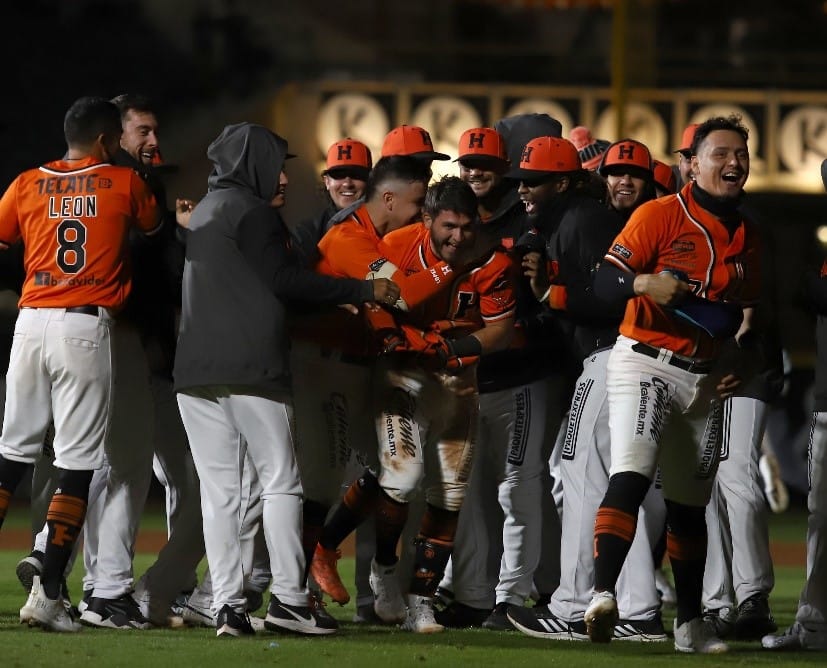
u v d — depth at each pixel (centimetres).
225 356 1988
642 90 7219
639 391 1919
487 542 2377
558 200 2308
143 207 2109
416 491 2144
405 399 2136
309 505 2184
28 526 5041
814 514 2153
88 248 2062
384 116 7031
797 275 7012
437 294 2138
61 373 2053
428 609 2198
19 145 8188
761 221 2286
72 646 1872
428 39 8644
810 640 2130
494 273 2150
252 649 1861
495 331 2148
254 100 8119
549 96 7138
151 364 2258
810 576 2153
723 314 1881
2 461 2098
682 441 1973
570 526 2198
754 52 7925
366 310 2095
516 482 2367
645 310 1917
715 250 1911
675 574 2033
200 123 8050
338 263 2131
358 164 2575
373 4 8625
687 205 1916
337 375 2167
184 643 1923
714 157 1894
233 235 2003
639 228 1903
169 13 8731
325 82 7056
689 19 8544
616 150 2375
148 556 3875
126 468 2170
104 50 8644
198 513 2178
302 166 6931
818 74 7750
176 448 2308
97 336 2061
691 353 1919
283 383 2014
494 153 2400
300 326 2156
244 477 2166
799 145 7069
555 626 2198
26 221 2094
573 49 8650
